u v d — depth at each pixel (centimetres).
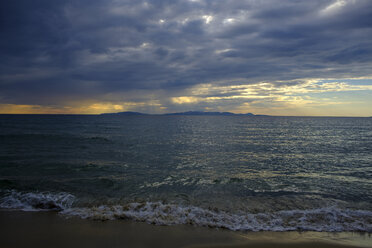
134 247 427
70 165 1147
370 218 581
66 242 439
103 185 842
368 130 5091
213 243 450
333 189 845
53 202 650
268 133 3859
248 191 807
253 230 513
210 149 1892
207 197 736
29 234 468
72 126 4694
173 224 534
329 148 2056
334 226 538
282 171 1147
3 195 713
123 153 1590
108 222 538
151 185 856
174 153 1653
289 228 525
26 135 2447
